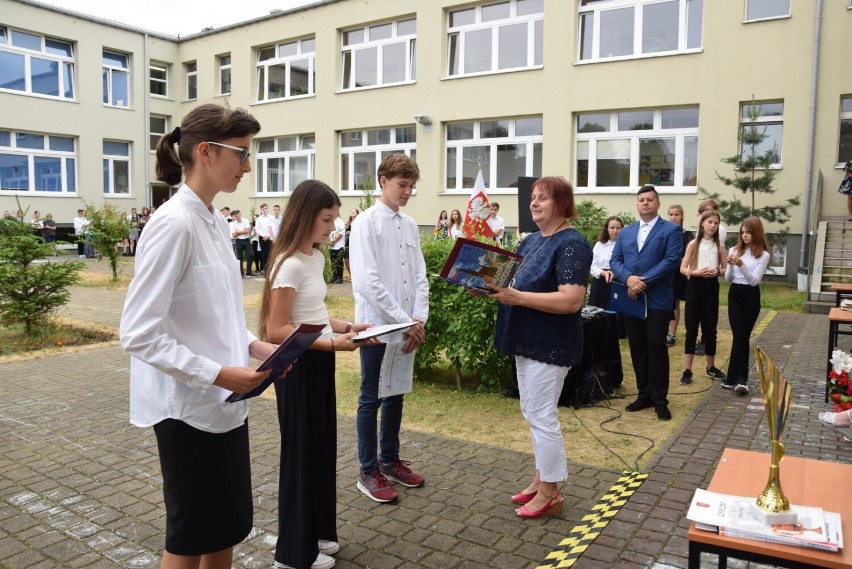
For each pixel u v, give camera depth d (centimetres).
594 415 574
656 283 560
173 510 217
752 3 1496
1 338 935
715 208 687
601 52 1705
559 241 366
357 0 2100
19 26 2270
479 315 607
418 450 482
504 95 1828
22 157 2334
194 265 210
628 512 375
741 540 181
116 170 2609
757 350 201
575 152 1758
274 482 425
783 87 1464
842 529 186
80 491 411
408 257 405
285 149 2380
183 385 211
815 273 1231
